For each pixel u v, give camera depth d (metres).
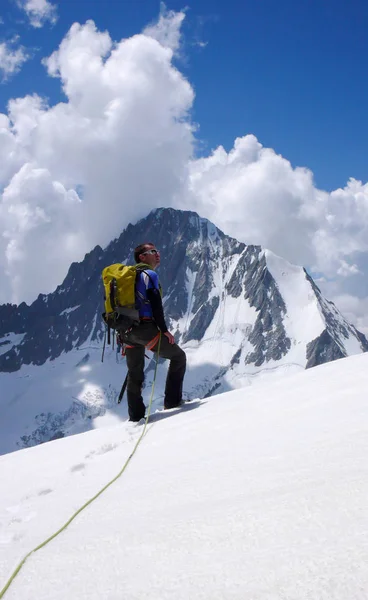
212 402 7.95
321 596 2.10
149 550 2.90
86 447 7.12
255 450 4.48
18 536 3.89
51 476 5.98
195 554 2.73
